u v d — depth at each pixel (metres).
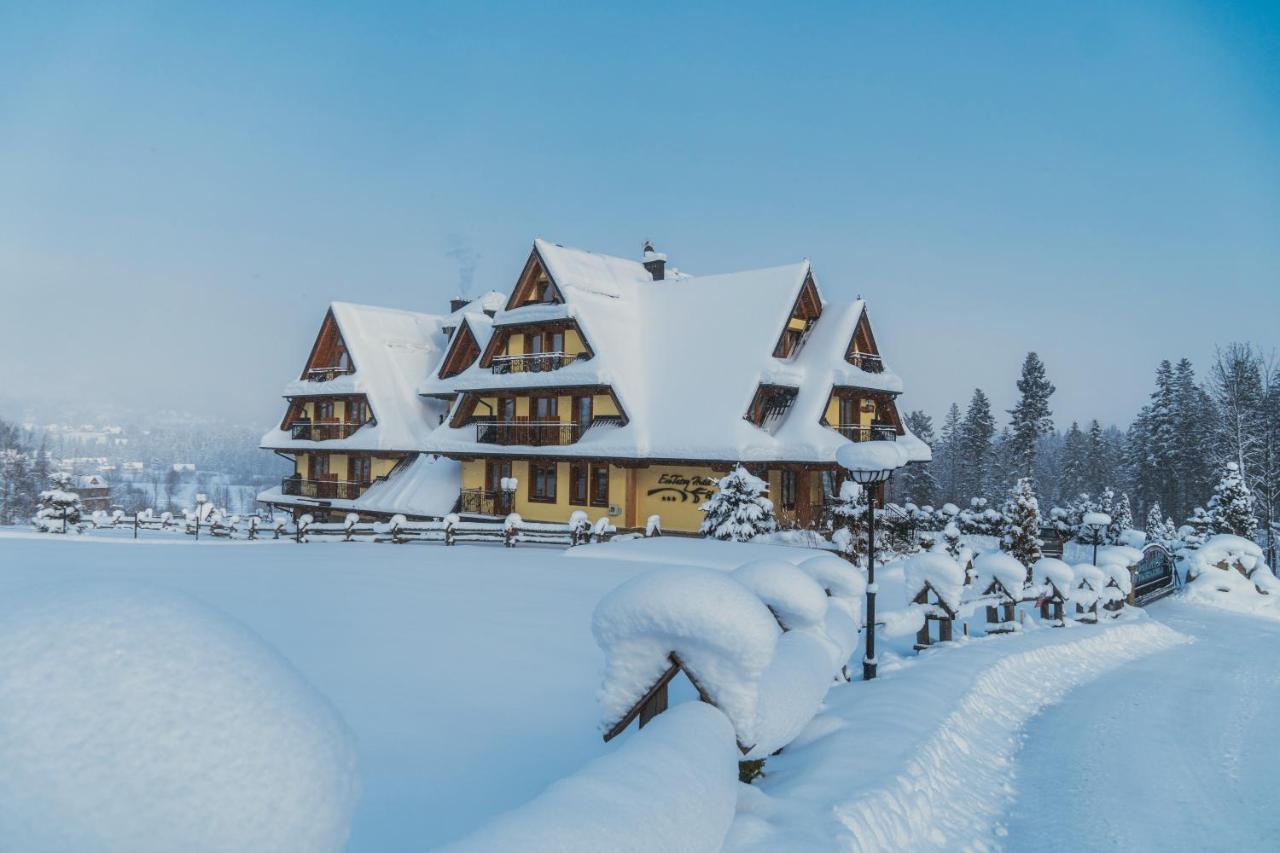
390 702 7.90
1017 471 69.00
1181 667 14.23
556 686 8.63
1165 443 65.88
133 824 1.93
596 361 30.31
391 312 43.00
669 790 3.81
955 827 6.63
